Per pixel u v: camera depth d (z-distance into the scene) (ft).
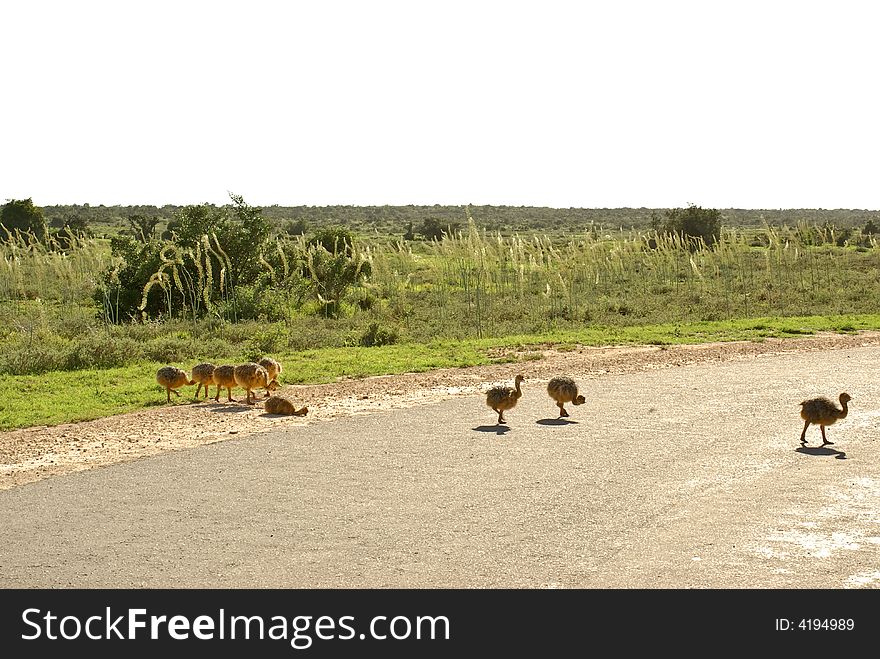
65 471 36.55
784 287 143.23
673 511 30.94
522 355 74.08
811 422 41.16
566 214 503.20
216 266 107.14
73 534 28.73
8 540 28.22
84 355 67.10
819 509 31.12
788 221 424.05
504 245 113.09
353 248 116.78
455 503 31.89
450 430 44.34
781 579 25.08
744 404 51.39
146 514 30.76
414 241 231.91
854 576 25.27
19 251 107.76
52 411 48.52
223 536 28.50
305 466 37.11
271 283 113.50
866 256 192.65
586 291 128.26
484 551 27.14
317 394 54.70
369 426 45.32
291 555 26.86
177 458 38.63
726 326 95.30
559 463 37.60
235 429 44.52
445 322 101.19
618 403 51.88
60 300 115.55
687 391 56.03
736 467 36.88
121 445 41.14
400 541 27.99
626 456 38.81
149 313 103.96
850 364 68.39
